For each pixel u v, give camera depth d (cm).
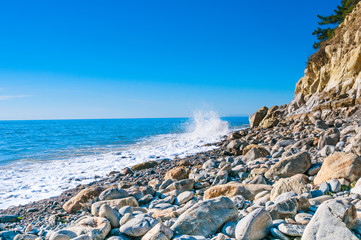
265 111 3928
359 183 553
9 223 650
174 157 1636
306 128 1975
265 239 388
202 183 842
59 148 2223
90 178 1150
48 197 889
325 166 678
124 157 1673
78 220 580
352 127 1355
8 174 1226
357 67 2806
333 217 347
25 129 6144
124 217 491
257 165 955
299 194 555
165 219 495
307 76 3959
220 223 436
